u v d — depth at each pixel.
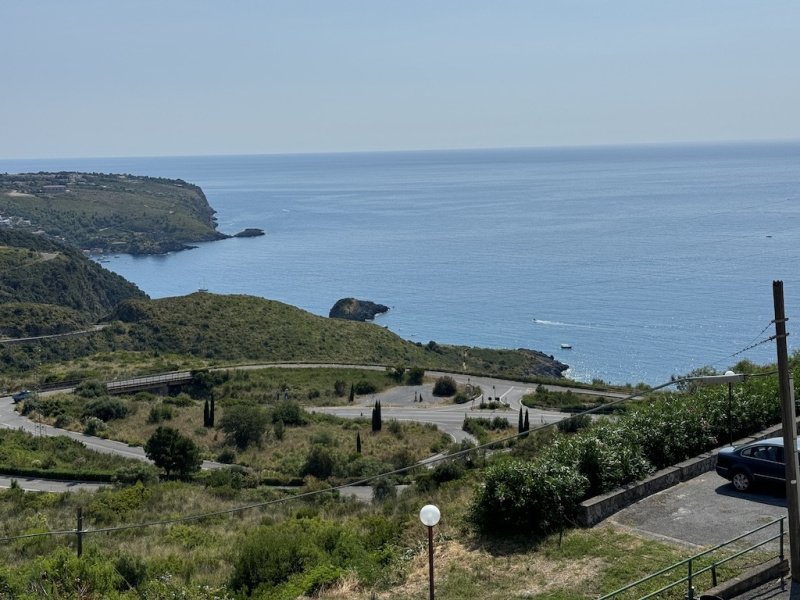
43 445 47.78
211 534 23.34
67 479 39.69
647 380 86.88
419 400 68.44
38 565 16.80
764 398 20.11
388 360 93.00
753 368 28.34
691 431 18.62
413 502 21.53
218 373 77.00
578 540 14.88
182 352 95.88
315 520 21.11
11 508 29.98
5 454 43.38
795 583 12.23
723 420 19.22
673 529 14.93
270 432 53.34
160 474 40.31
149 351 96.00
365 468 40.91
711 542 14.21
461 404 65.69
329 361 86.06
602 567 13.66
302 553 16.39
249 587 15.83
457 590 13.59
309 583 14.98
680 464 17.67
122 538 23.84
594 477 16.56
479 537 16.00
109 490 33.91
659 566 13.41
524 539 15.40
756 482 16.42
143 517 27.41
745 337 100.12
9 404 66.50
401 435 51.88
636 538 14.66
